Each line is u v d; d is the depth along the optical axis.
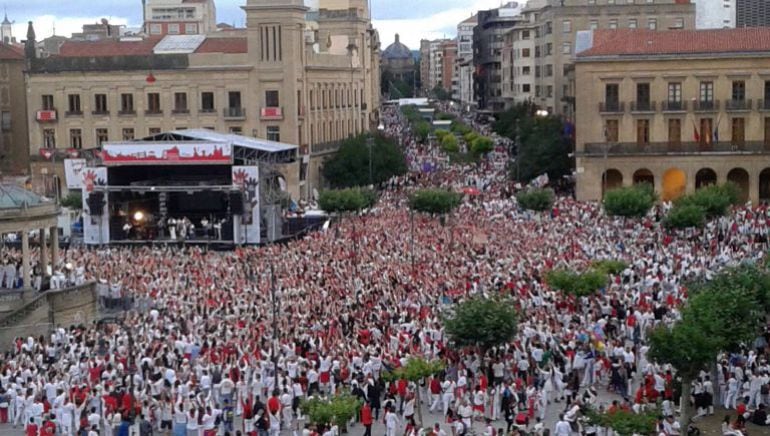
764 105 119.19
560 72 179.00
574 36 177.12
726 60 119.31
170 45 145.88
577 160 122.69
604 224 93.00
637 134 122.19
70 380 47.22
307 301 60.59
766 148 118.88
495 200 113.00
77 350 51.66
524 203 101.12
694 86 120.44
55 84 136.75
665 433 38.12
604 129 122.56
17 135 156.62
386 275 68.81
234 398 47.06
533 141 136.38
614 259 70.62
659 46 121.69
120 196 101.94
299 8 133.50
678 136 121.38
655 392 44.75
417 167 161.00
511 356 49.69
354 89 165.00
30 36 137.12
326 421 40.59
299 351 50.31
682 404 42.62
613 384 48.47
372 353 48.72
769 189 122.12
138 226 101.81
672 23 172.75
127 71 135.12
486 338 48.97
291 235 104.00
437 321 54.47
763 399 45.56
